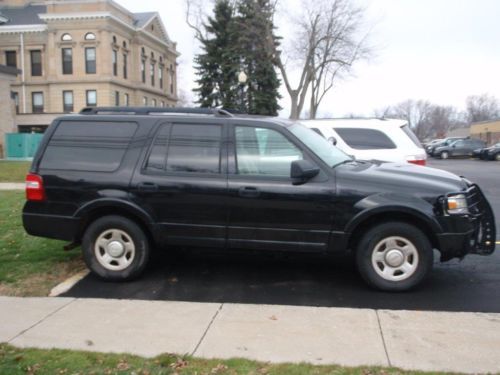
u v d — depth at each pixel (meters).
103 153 5.72
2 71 31.31
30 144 32.12
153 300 5.14
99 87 44.78
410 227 5.19
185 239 5.55
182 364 3.68
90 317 4.62
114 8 45.88
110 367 3.64
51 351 3.89
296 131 5.62
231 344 4.02
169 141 5.64
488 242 5.50
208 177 5.46
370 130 9.14
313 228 5.30
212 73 39.62
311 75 35.75
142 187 5.54
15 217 9.22
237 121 5.57
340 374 3.49
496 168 27.45
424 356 3.78
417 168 5.90
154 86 54.97
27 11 49.59
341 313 4.68
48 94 45.78
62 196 5.69
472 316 4.59
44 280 5.76
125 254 5.73
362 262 5.31
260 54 36.41
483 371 3.54
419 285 5.59
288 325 4.40
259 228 5.40
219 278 5.91
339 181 5.27
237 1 36.72
